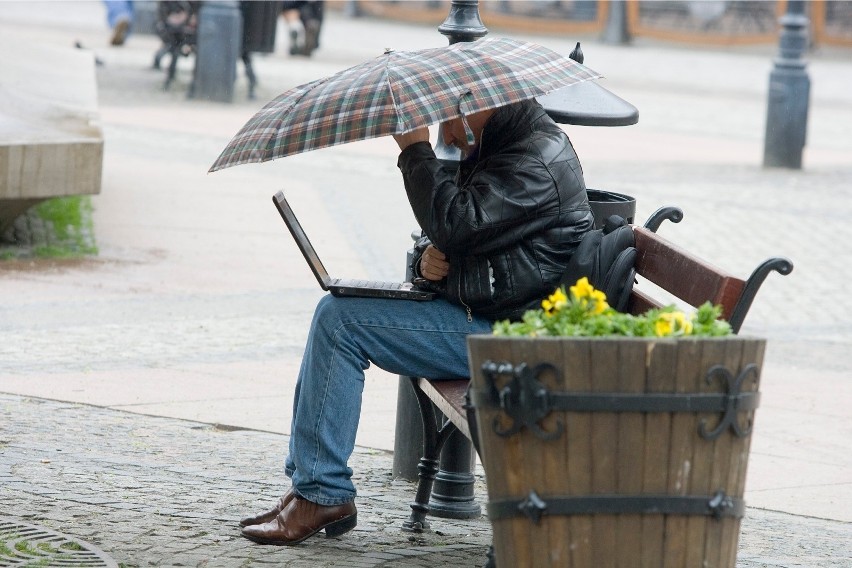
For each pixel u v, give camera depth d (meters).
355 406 8.36
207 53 36.41
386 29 68.88
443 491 9.73
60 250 19.19
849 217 25.72
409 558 8.48
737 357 5.82
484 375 5.86
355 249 20.45
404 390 10.50
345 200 24.58
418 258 8.57
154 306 16.48
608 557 5.87
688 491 5.86
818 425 13.07
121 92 37.16
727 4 68.19
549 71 7.91
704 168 31.02
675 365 5.74
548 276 8.02
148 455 10.63
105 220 21.56
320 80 8.18
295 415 8.75
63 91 21.80
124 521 8.84
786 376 15.02
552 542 5.88
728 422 5.84
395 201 24.80
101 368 13.48
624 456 5.79
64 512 8.95
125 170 26.11
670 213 9.18
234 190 24.89
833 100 48.91
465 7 10.30
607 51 63.91
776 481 11.23
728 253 21.94
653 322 6.05
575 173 8.17
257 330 15.62
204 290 17.53
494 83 7.62
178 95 37.47
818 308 18.81
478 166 8.21
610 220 8.30
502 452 5.89
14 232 19.89
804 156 34.28
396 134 7.42
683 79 53.03
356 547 8.65
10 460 10.16
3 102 19.89
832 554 9.20
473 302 8.12
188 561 8.09
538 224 7.99
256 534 8.52
